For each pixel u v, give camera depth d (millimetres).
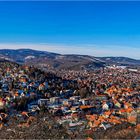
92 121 158250
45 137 142250
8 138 146875
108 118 160750
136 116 162625
